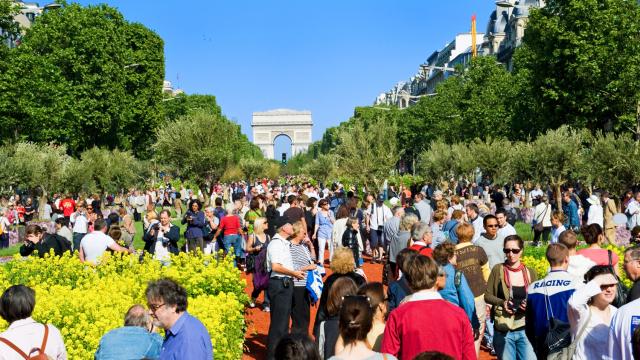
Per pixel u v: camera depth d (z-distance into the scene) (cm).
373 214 2181
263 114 18500
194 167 3575
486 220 1052
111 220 1680
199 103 10388
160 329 849
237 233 1906
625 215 2256
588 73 3891
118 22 5856
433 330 576
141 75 5844
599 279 645
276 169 8688
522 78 5256
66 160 4034
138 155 6169
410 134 8569
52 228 2881
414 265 599
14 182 3525
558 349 692
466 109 6397
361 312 512
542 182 3369
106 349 627
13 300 605
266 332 1262
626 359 561
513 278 807
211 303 948
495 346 814
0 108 4097
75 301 891
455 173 5344
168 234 1573
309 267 1033
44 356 573
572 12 3962
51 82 4681
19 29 4450
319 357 453
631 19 3909
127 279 1087
